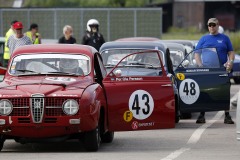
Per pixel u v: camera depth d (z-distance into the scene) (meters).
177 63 75.12
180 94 64.06
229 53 66.88
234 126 64.50
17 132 46.84
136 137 57.06
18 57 52.09
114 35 170.50
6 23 168.75
